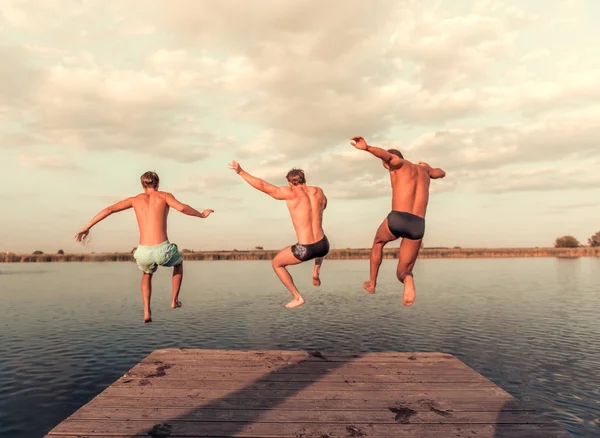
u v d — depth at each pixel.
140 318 19.91
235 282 43.41
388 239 5.02
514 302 25.30
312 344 14.06
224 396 5.52
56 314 21.42
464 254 93.69
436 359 7.22
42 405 8.78
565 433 4.47
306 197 5.22
